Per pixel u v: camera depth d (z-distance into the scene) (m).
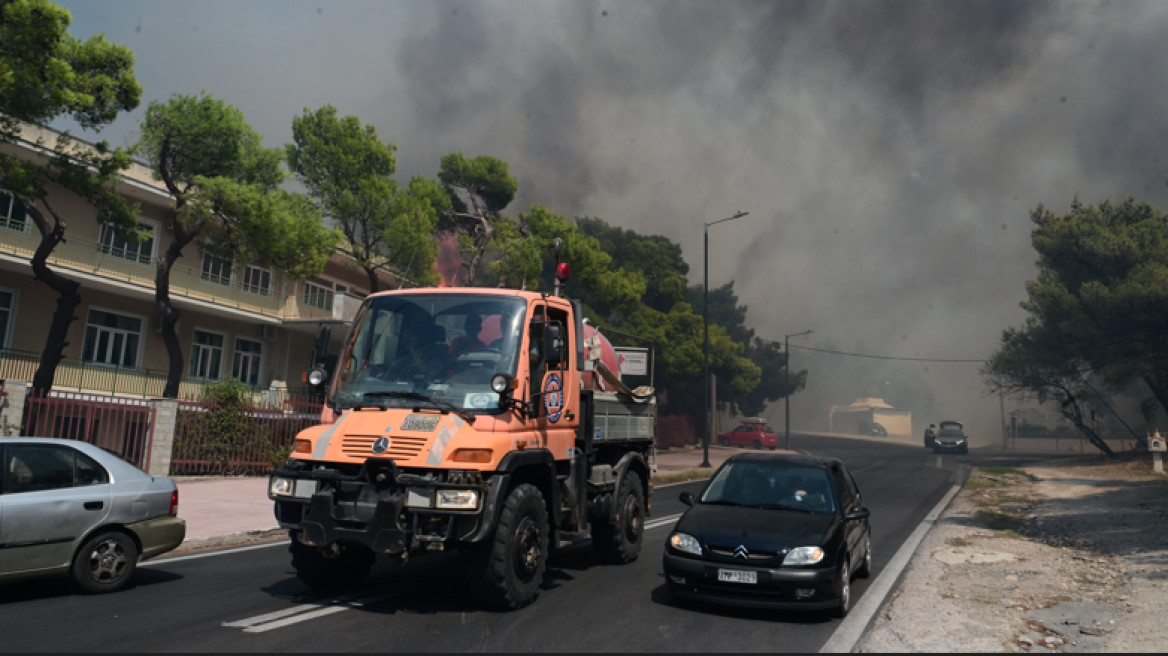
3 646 5.27
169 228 24.91
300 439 6.71
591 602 7.14
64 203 21.73
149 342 24.86
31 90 14.76
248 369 28.73
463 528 6.16
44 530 6.67
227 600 6.84
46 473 6.87
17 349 20.98
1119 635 6.29
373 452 6.29
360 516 6.18
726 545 6.83
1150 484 20.34
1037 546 11.24
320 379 7.16
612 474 9.29
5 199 20.58
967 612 7.03
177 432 18.22
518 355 6.95
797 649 5.77
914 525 13.92
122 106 16.55
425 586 7.54
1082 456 35.81
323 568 7.09
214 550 9.89
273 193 20.42
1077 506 16.45
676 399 49.34
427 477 6.13
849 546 7.37
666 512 15.25
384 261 27.14
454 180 33.78
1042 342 32.59
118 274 22.73
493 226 32.34
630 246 49.16
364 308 7.48
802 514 7.54
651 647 5.70
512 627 6.09
